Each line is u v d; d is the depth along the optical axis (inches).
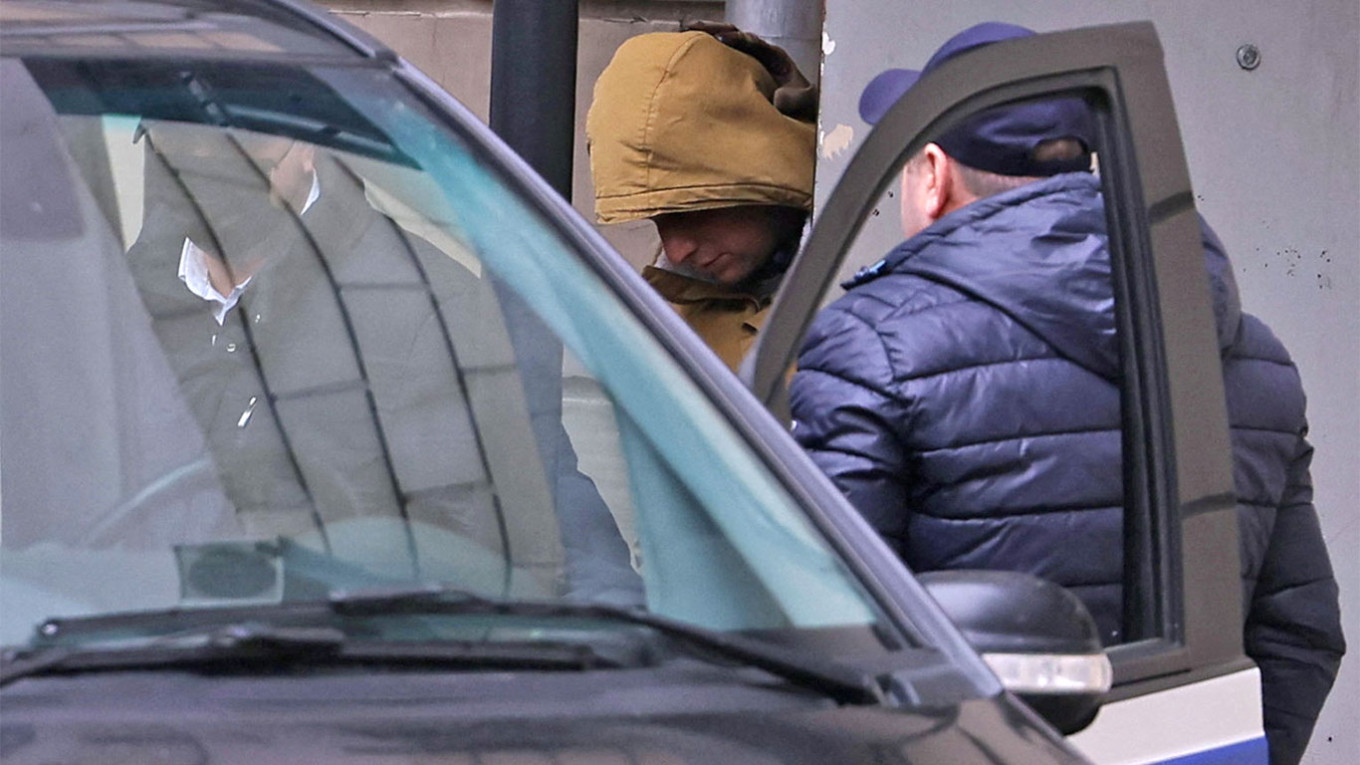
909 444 387.2
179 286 285.3
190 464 266.4
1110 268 370.0
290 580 248.1
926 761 230.7
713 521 269.3
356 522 263.3
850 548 271.6
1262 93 653.3
